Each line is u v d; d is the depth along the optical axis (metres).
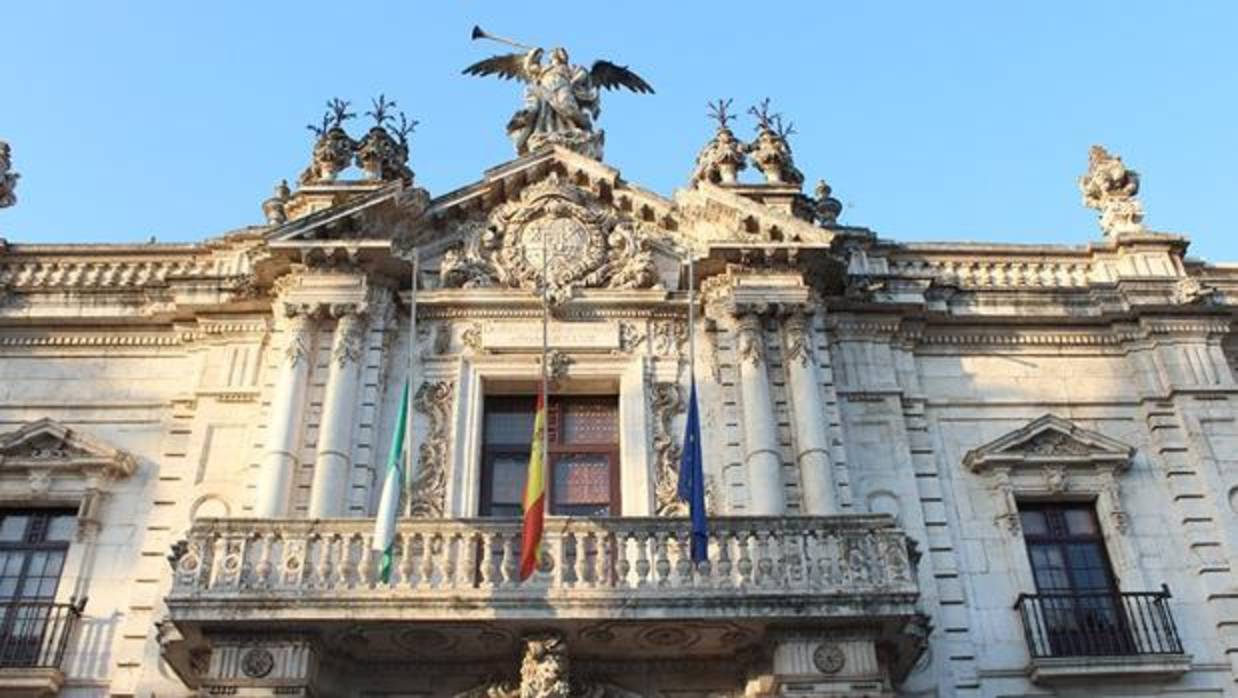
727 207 20.19
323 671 15.17
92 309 20.23
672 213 20.72
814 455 17.67
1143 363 20.28
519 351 19.19
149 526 17.86
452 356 19.20
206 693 14.25
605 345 19.28
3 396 19.42
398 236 20.20
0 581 17.69
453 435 18.28
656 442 18.28
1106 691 16.75
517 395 19.27
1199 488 18.83
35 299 20.41
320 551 15.18
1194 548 18.19
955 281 21.36
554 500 18.00
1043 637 17.16
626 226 20.91
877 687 14.61
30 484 18.38
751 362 18.70
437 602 14.55
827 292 20.23
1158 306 20.50
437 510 17.53
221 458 18.34
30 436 18.77
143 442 19.02
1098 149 23.55
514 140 23.06
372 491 17.64
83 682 16.47
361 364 18.64
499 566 15.32
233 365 19.31
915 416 19.45
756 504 17.22
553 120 23.16
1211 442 19.28
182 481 18.22
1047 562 18.27
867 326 20.19
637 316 19.70
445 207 20.55
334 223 19.45
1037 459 18.91
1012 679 16.83
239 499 17.91
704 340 19.47
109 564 17.70
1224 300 21.47
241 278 20.09
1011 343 20.55
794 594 14.70
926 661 16.64
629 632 15.06
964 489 18.83
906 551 15.38
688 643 15.41
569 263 20.25
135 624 16.83
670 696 15.60
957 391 19.95
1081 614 17.50
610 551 15.29
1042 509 18.84
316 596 14.51
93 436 19.02
